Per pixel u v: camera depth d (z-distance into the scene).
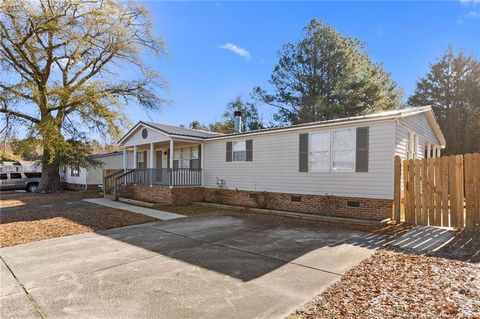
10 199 16.97
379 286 4.13
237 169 13.81
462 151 27.02
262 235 7.62
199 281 4.53
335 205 10.29
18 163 27.98
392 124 9.05
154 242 7.04
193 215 11.13
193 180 15.20
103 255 6.01
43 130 17.62
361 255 5.69
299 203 11.37
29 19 16.84
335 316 3.34
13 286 4.45
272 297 3.92
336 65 26.61
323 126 10.56
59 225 9.27
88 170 25.48
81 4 18.00
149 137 16.39
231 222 9.58
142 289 4.25
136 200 15.41
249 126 36.50
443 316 3.22
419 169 8.39
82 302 3.87
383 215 9.14
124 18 19.83
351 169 9.96
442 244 6.28
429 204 8.17
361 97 26.31
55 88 18.97
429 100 29.73
